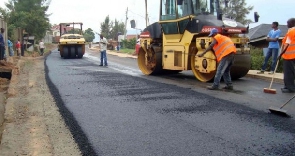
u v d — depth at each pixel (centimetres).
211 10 936
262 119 506
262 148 388
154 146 399
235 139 419
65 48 2072
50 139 438
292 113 543
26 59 1916
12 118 541
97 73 1132
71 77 1021
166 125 482
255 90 757
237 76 930
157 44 1081
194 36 898
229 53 734
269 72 1022
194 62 917
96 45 5253
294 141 409
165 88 784
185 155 371
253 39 2069
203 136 432
